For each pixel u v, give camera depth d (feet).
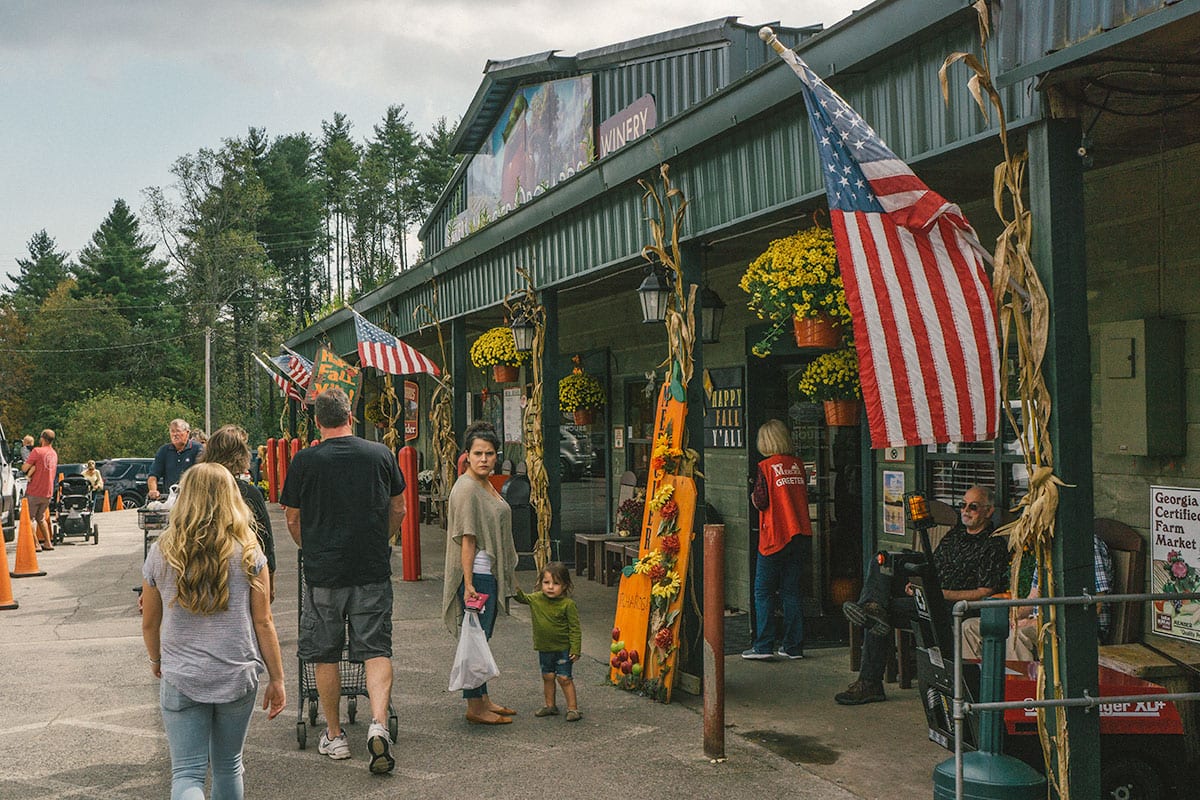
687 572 23.00
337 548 18.67
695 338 23.56
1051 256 13.53
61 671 26.48
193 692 13.48
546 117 49.98
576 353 47.06
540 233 33.01
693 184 23.31
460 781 17.79
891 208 14.20
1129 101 14.44
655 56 43.39
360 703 22.84
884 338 13.85
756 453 32.30
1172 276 18.71
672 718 21.36
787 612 26.66
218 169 234.58
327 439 19.17
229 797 14.17
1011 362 22.76
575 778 17.81
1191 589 18.30
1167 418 18.53
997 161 18.52
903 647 23.56
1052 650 13.65
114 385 237.25
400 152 276.21
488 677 20.59
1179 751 15.33
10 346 242.17
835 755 18.83
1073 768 13.46
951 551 21.26
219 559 13.51
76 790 17.67
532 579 38.29
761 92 19.83
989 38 14.60
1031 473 13.66
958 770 12.84
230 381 232.32
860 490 30.53
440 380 44.60
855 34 17.02
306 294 268.62
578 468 47.70
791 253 20.29
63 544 59.82
